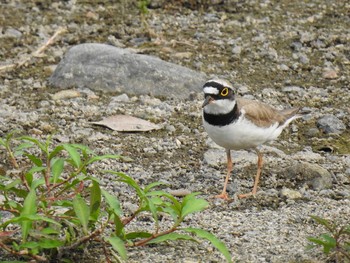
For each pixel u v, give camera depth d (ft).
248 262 29.81
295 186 38.42
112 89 49.32
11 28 57.98
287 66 53.31
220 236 32.14
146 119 45.91
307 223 33.83
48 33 57.72
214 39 56.90
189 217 34.37
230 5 62.18
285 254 30.50
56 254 28.71
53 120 45.37
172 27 58.80
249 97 49.01
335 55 54.75
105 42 56.24
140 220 33.86
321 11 61.11
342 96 49.60
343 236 31.30
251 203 36.52
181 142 43.37
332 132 44.86
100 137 43.42
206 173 39.91
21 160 40.22
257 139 37.76
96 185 28.22
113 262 29.04
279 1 62.85
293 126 45.44
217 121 36.88
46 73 51.88
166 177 39.22
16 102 47.62
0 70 52.01
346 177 39.34
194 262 29.55
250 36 57.36
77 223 28.99
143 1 58.29
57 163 29.17
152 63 50.14
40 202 29.22
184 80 49.67
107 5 62.49
